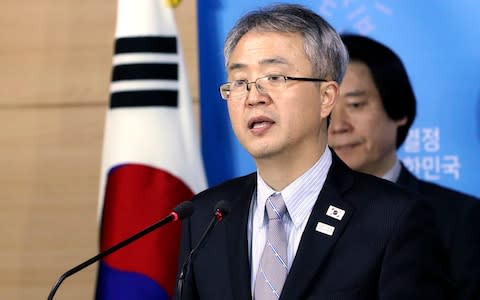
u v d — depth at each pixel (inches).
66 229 486.3
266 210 286.4
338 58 287.7
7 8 500.4
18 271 490.6
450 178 419.2
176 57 418.6
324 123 290.7
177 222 410.3
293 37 277.7
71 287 483.2
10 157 494.3
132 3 418.6
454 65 418.9
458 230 415.2
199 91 452.1
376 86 425.7
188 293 293.9
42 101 492.4
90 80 487.8
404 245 267.0
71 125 488.1
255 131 275.0
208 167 448.5
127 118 415.2
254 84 273.7
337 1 433.7
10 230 492.7
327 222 275.0
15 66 496.7
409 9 424.8
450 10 419.2
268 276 273.0
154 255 407.8
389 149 426.0
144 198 409.4
